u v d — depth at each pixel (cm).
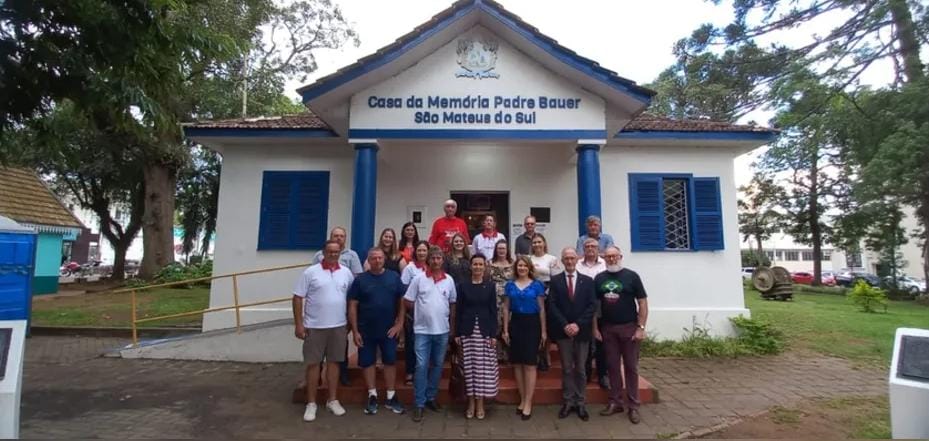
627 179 931
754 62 1898
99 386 661
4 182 1666
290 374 728
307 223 912
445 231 704
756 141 912
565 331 540
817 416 548
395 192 929
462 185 930
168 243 2067
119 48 555
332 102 743
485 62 746
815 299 1952
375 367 577
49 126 607
